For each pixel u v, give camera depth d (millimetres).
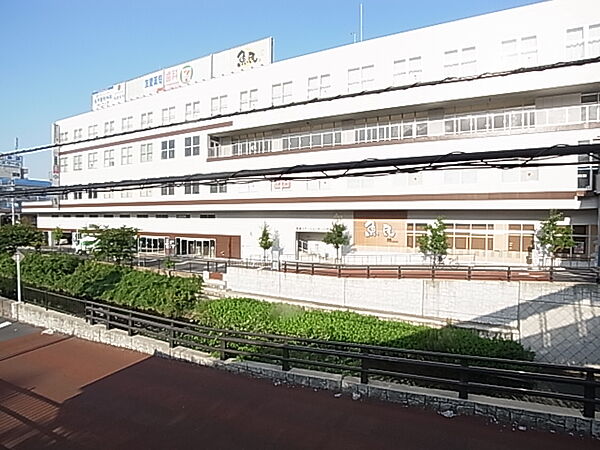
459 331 13086
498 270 15781
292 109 27391
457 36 22875
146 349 10508
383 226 26672
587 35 20281
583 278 14281
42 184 51000
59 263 21828
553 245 20250
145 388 8273
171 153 33812
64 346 11242
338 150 26422
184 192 33312
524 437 6137
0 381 8852
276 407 7297
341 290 16906
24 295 16000
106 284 18484
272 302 16688
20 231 31672
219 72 34500
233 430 6594
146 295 16109
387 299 16062
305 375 8188
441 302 15156
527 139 21578
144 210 35688
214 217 32719
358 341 11844
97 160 39094
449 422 6609
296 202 28156
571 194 21078
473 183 23219
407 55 24109
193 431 6602
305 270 19781
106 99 42312
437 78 23250
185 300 15750
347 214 27750
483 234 24078
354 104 25266
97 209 39219
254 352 9625
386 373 7773
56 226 44312
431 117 24578
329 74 26484
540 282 13719
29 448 6234
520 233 23203
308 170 5633
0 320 14414
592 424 6113
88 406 7570
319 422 6742
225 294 18625
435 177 24141
